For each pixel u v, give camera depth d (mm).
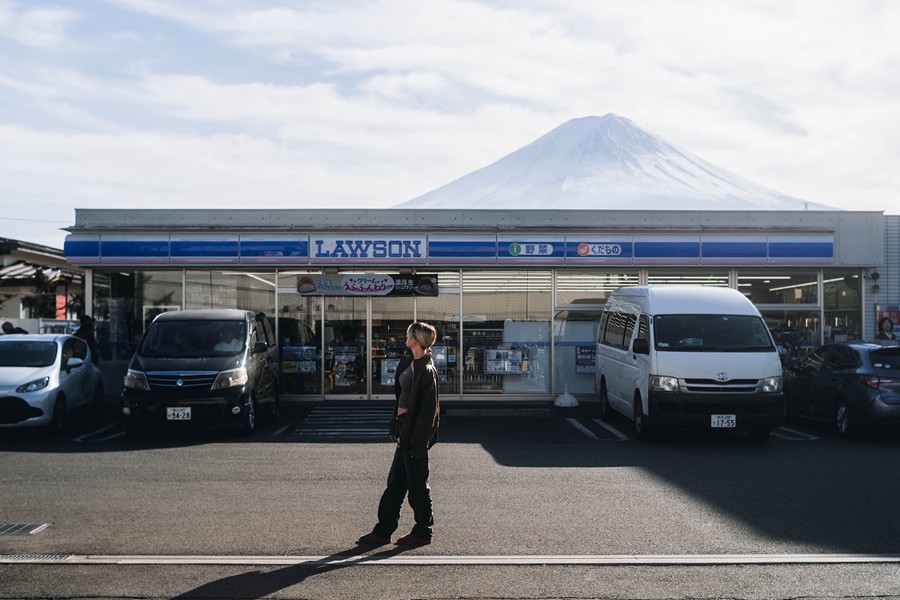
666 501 9023
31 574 6367
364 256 19719
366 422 16578
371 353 20203
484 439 14258
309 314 20188
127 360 20016
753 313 14750
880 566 6609
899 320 20469
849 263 20203
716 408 13547
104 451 12633
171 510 8523
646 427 14000
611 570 6504
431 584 6152
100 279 20062
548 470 11039
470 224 19891
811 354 16359
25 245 26062
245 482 10094
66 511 8469
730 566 6613
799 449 13156
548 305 20469
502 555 6914
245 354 15062
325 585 6129
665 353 13898
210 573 6414
